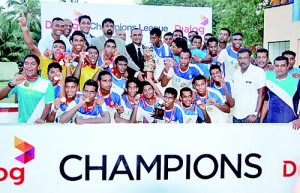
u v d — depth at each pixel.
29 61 3.69
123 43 4.25
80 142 3.14
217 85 4.05
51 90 3.75
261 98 4.00
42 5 4.14
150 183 3.25
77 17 4.21
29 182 3.11
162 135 3.23
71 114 3.65
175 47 4.26
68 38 4.20
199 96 4.02
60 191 3.15
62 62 4.05
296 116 3.94
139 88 3.92
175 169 3.27
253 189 3.38
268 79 3.96
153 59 4.27
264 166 3.38
